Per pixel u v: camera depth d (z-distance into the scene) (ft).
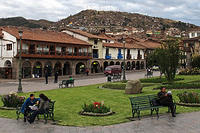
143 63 240.32
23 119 37.78
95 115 39.04
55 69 163.02
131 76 148.05
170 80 86.69
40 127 32.78
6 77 143.43
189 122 33.50
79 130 30.81
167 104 37.65
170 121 34.24
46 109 35.42
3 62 144.87
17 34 141.28
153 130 29.99
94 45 188.03
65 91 76.74
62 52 161.79
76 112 42.45
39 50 147.54
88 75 169.89
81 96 63.46
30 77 144.77
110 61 203.10
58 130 31.09
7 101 46.42
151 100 39.22
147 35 473.26
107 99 56.95
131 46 227.40
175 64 84.89
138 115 35.94
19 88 75.72
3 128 32.58
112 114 40.16
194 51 186.09
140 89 65.98
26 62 142.92
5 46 143.84
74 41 173.88
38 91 78.23
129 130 30.22
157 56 87.81
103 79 132.87
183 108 42.93
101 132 29.68
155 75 152.15
